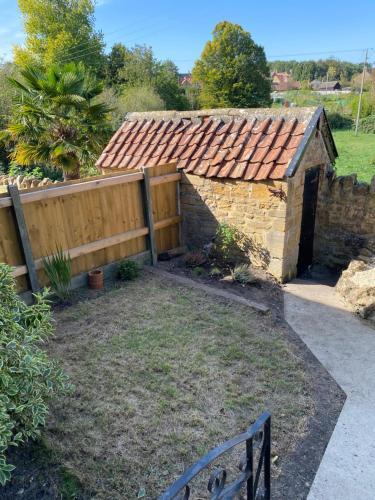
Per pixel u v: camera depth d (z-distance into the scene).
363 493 2.62
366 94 34.47
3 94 16.62
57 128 9.91
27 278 5.13
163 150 7.20
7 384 2.43
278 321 4.99
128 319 4.86
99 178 5.78
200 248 7.18
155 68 30.59
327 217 7.07
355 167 15.28
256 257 6.38
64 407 3.29
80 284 5.80
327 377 3.87
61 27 29.81
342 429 3.18
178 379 3.71
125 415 3.22
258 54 34.09
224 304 5.32
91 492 2.53
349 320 5.02
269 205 5.95
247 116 6.73
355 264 5.90
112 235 6.17
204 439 2.99
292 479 2.72
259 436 2.13
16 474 2.63
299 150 5.70
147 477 2.66
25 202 4.89
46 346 4.24
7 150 14.20
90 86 10.40
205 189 6.68
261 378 3.78
